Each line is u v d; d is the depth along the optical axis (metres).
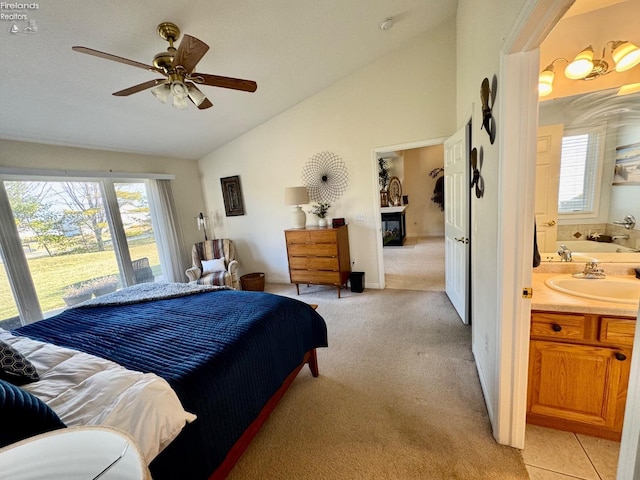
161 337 1.58
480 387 1.91
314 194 4.12
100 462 0.49
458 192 2.86
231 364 1.36
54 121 2.58
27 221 2.81
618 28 1.67
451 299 3.34
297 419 1.75
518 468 1.34
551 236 1.95
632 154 1.73
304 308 2.10
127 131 3.17
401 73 3.35
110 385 1.05
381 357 2.36
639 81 1.68
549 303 1.42
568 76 1.80
